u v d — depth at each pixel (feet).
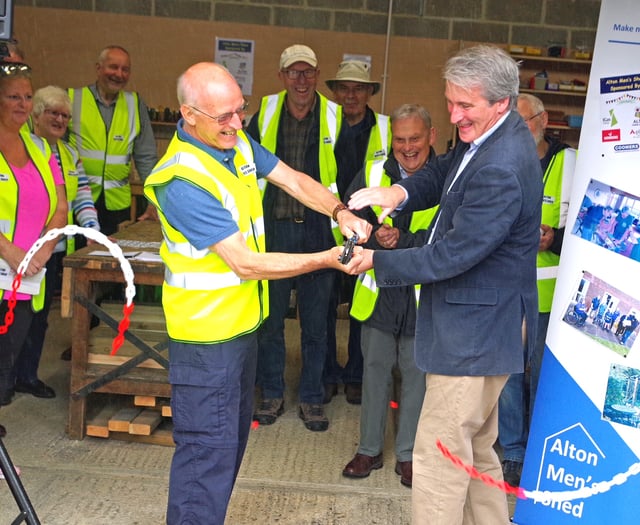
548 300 11.01
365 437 11.50
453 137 22.25
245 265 7.84
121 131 16.15
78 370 12.05
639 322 8.56
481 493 8.93
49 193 11.73
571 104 22.15
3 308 11.41
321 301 13.02
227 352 8.32
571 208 9.11
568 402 9.15
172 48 22.13
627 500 8.68
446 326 8.05
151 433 12.13
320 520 10.18
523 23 21.95
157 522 9.97
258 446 12.29
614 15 8.57
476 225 7.56
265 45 22.12
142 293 13.11
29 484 10.72
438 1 21.88
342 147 13.30
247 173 8.45
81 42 22.09
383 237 10.69
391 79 22.20
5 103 11.19
